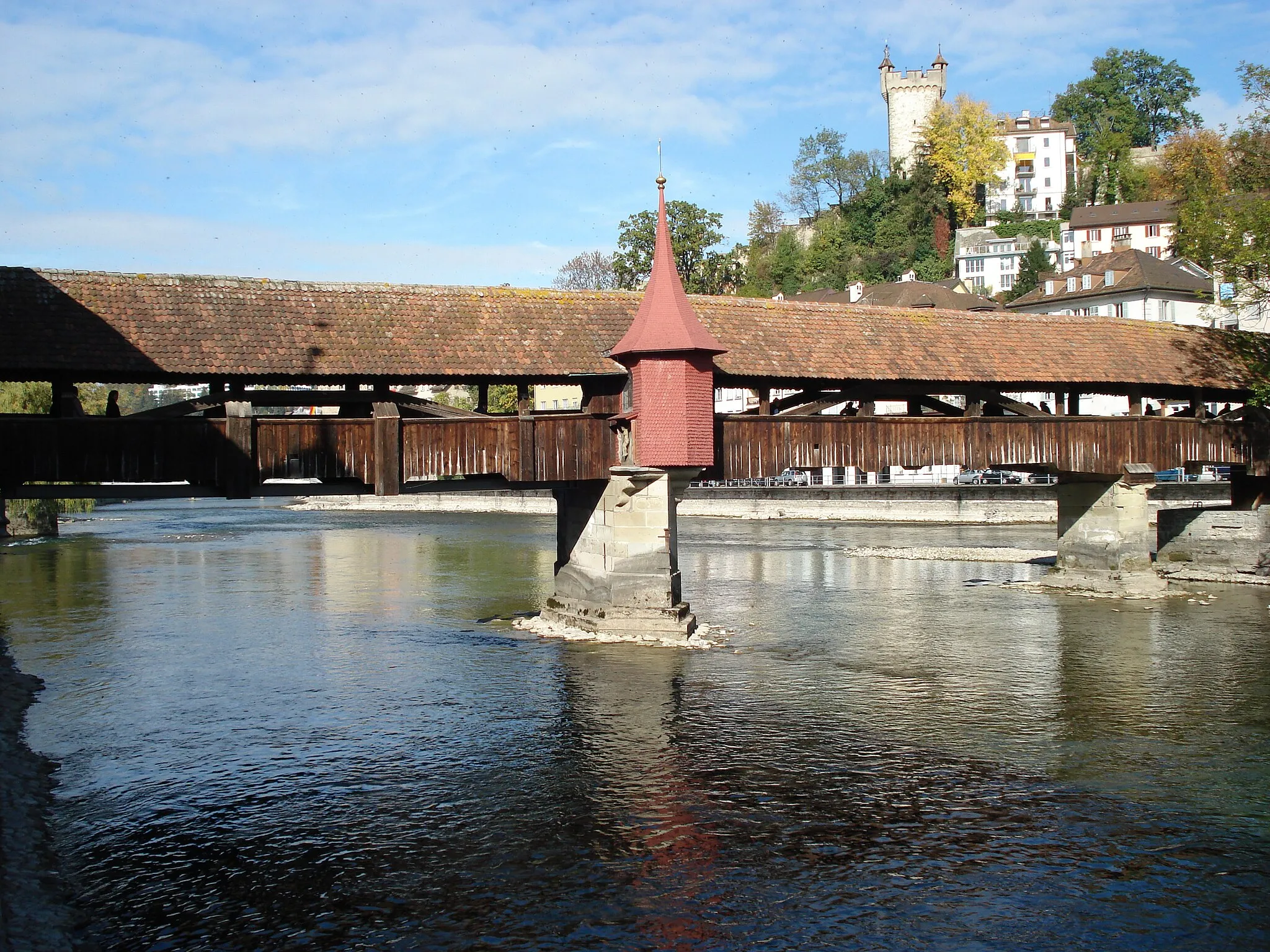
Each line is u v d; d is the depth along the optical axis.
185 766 13.39
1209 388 25.66
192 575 32.06
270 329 18.42
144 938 9.13
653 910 9.63
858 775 13.05
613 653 19.64
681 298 19.92
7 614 24.44
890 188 82.75
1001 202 90.62
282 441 18.30
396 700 16.41
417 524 54.28
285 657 19.52
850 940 9.12
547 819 11.68
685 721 15.24
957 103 85.31
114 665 18.91
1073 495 27.70
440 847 10.96
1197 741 14.35
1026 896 9.91
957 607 25.20
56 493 16.88
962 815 11.78
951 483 53.44
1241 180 30.17
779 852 10.84
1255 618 23.05
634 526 20.53
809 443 22.08
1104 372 24.22
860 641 21.03
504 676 17.91
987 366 22.94
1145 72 94.75
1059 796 12.35
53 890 9.95
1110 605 25.02
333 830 11.39
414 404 19.84
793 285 81.81
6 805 11.73
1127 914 9.57
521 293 20.98
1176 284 56.38
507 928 9.32
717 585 29.48
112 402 17.69
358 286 19.94
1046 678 17.83
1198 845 10.98
